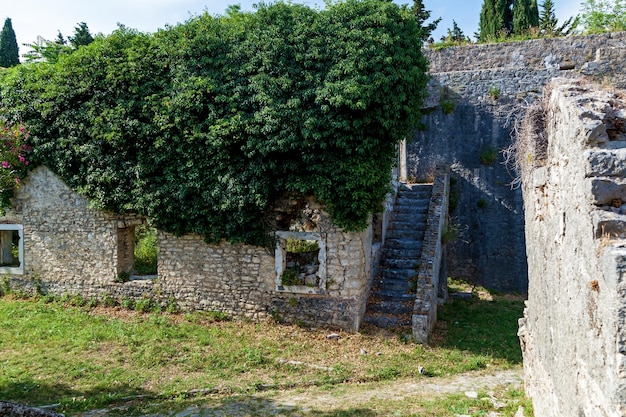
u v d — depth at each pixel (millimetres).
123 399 6438
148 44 10008
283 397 6637
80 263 10797
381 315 9469
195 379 7148
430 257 10328
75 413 5988
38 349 8125
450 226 13781
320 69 8820
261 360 7875
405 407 6152
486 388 6945
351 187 8656
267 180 9016
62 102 10305
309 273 9570
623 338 2625
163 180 9734
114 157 9922
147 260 13344
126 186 9992
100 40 10297
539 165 5191
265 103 8773
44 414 4180
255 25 9375
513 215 13992
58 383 6887
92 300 10656
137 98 9766
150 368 7508
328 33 8922
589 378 3197
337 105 8328
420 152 14953
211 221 9469
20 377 7004
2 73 11367
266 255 9492
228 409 6156
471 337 9414
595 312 3051
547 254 4719
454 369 7789
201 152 9242
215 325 9477
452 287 14016
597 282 3010
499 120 14141
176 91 9367
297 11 9250
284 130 8594
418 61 9359
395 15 9156
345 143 8586
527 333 6145
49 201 10961
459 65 14836
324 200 8945
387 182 9133
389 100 8656
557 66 13781
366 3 9047
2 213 11164
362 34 8742
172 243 10094
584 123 3529
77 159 10344
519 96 14000
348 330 9078
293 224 9500
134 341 8516
